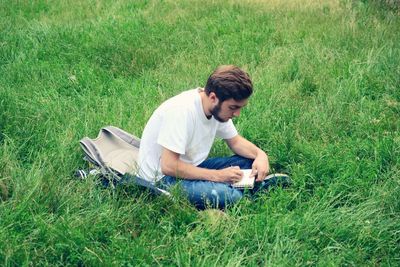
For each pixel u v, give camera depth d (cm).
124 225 382
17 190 397
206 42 764
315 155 465
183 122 390
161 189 409
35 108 548
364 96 584
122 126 524
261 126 520
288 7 912
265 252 358
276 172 473
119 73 677
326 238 371
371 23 799
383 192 412
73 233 357
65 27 820
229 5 935
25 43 745
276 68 659
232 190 405
